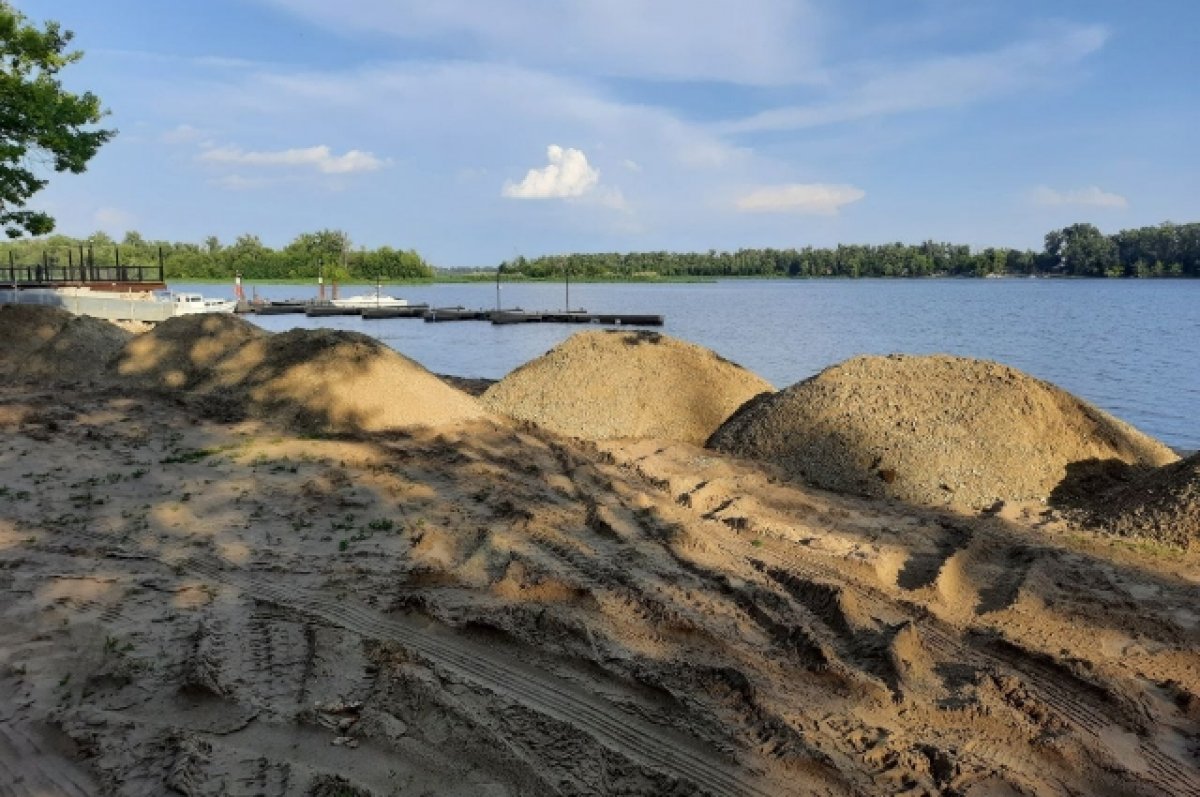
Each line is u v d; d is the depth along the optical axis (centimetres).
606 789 396
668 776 406
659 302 6662
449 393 1281
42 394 1317
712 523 810
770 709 471
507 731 439
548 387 1343
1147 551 754
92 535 711
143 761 400
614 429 1243
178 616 561
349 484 881
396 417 1190
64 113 1817
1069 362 2542
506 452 1078
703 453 1116
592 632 555
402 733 430
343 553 690
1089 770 434
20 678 473
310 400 1198
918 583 678
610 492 898
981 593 664
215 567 652
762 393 1358
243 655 510
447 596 606
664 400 1297
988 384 1078
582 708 468
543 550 707
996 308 5519
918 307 5719
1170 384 2106
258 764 399
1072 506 893
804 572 684
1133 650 565
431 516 793
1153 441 1077
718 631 569
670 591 630
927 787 412
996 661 550
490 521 783
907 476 947
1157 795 417
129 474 894
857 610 606
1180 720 486
